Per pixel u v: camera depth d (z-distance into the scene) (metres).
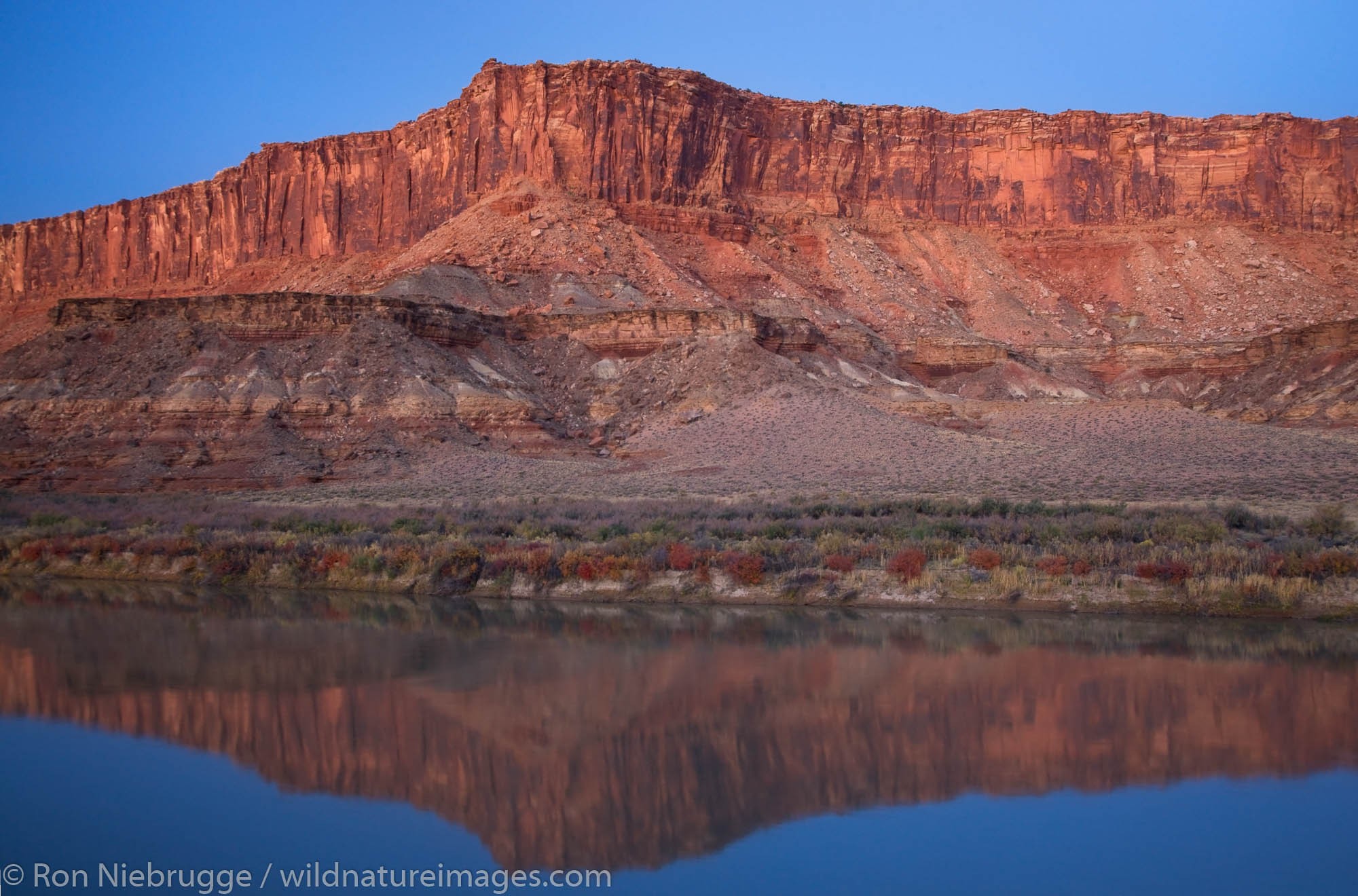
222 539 44.66
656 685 23.83
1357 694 22.89
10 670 25.61
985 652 27.11
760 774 18.28
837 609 33.66
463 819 16.33
